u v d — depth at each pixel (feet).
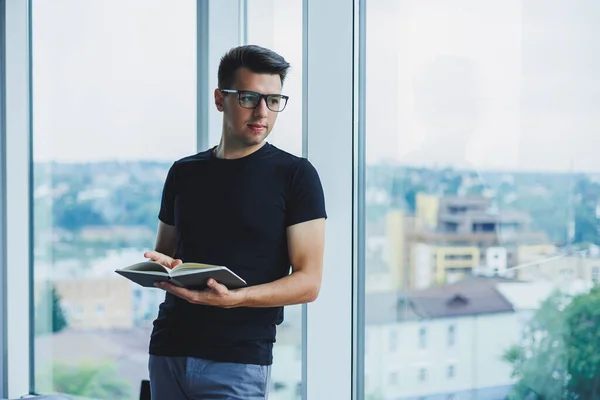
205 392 6.66
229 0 10.70
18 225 13.64
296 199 6.73
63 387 13.21
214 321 6.70
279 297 6.45
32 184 13.56
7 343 13.64
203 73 11.04
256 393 6.67
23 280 13.66
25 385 13.66
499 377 8.48
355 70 9.43
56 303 13.24
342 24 9.36
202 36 11.02
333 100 9.44
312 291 6.63
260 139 6.86
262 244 6.73
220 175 6.93
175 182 7.30
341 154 9.43
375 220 9.40
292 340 10.25
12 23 13.47
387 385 9.39
